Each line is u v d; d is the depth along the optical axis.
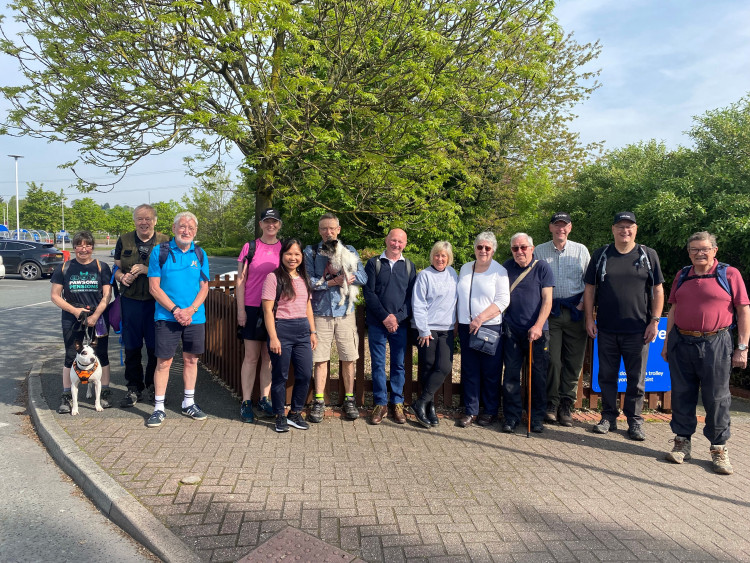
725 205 6.14
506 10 5.79
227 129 5.50
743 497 3.58
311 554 2.74
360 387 5.34
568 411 5.07
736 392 6.41
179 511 3.14
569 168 13.63
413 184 6.65
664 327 5.50
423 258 8.99
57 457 4.09
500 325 4.79
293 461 3.95
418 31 5.16
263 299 4.44
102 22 5.44
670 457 4.19
